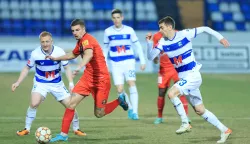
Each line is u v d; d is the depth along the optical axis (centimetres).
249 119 3036
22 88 4622
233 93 4375
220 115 3225
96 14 7594
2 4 7438
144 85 4872
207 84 4966
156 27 7525
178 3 7681
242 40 6281
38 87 2395
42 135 2173
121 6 7681
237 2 7975
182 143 2247
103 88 2286
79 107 3631
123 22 7544
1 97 4103
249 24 7812
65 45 5834
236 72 5944
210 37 5988
